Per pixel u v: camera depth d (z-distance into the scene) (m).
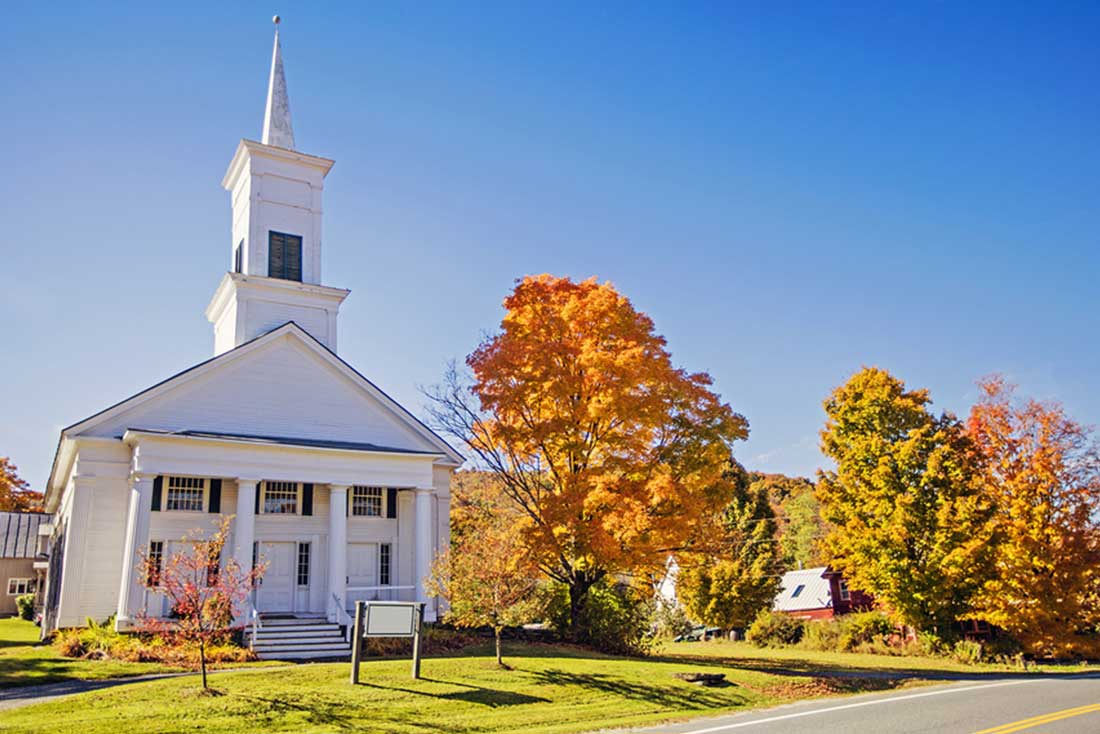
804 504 74.56
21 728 12.99
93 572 25.05
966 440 34.28
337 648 23.70
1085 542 32.69
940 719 14.59
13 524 50.84
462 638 25.58
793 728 13.83
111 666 19.80
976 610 33.28
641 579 27.50
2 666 19.83
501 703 16.39
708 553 28.19
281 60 36.50
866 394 35.62
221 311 34.31
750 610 43.06
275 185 34.00
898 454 33.94
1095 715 14.68
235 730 13.44
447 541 31.67
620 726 14.83
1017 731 13.08
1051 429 33.78
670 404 26.72
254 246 33.03
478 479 36.25
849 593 51.03
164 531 25.84
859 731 13.38
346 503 28.55
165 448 25.02
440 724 14.62
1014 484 33.34
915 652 34.53
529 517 27.75
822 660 31.64
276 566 27.73
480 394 26.91
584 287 27.77
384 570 29.91
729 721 15.07
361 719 14.55
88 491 25.45
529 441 26.88
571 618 27.78
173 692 15.86
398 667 19.27
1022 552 32.44
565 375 26.05
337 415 29.81
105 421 26.02
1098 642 32.12
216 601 16.83
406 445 30.98
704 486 26.86
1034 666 29.61
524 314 27.81
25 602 44.03
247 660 21.83
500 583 20.72
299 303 32.94
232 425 27.81
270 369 28.94
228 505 27.11
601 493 23.95
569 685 18.44
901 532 32.78
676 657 28.34
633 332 26.58
